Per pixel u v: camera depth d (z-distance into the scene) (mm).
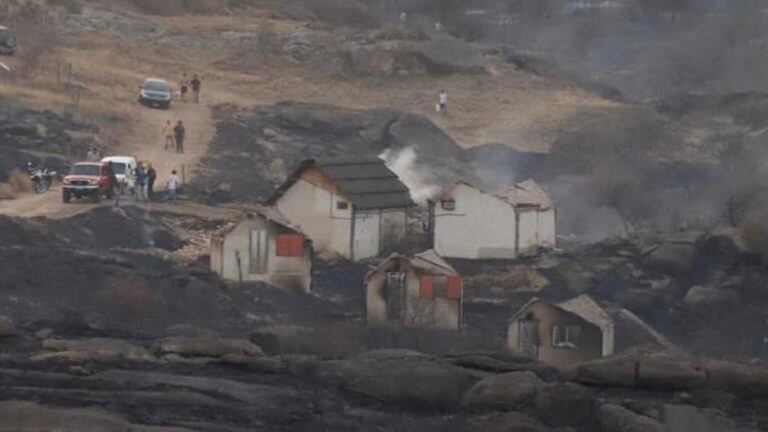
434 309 92500
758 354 91250
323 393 40500
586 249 116875
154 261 102250
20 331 48688
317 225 118062
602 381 40562
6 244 97000
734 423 37906
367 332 66688
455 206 117875
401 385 39625
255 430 36719
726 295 105562
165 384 40500
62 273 88562
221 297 90688
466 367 42438
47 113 146250
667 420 37750
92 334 49250
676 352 44094
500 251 117375
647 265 111688
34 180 124375
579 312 85062
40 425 35375
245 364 42594
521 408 37875
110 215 111938
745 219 121750
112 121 151000
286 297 97625
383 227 119562
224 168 141250
